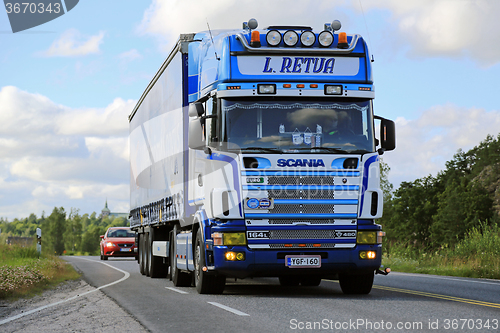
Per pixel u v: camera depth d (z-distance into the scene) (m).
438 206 128.88
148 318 10.65
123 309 12.03
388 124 14.30
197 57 16.75
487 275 23.00
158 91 21.50
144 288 17.41
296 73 14.04
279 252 13.38
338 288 17.05
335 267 13.55
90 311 11.82
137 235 28.14
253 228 13.34
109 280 21.47
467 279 20.64
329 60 14.28
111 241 43.75
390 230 134.25
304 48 14.16
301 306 12.06
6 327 9.96
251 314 10.89
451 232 119.75
